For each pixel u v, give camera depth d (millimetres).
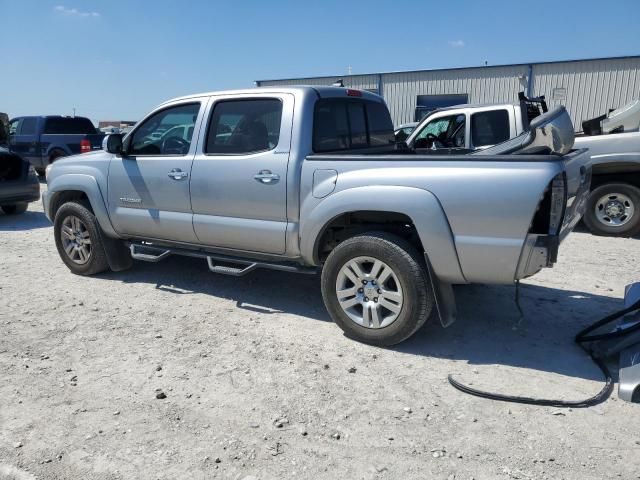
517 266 3621
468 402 3393
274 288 5664
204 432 3092
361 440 3004
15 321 4766
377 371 3801
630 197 7961
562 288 5586
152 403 3400
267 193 4469
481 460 2818
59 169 6078
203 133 4906
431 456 2857
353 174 4062
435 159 3789
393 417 3225
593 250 7320
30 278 6094
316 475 2719
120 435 3068
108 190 5609
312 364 3912
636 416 3205
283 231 4465
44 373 3801
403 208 3828
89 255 6000
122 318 4836
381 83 27031
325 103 4629
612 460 2807
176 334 4473
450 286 4078
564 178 3537
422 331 4504
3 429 3133
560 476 2688
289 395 3482
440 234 3740
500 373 3762
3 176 10000
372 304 4121
